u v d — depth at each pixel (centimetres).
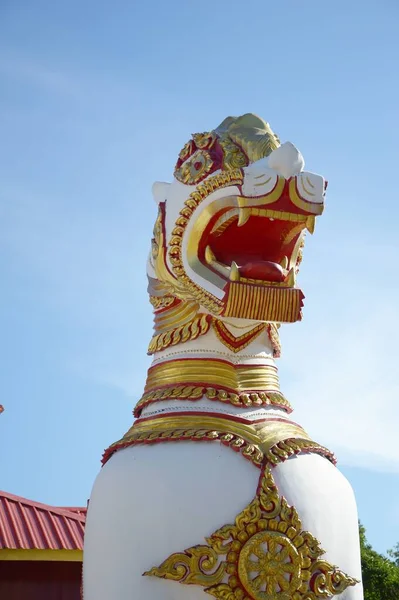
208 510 552
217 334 636
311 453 605
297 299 611
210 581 536
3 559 807
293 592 548
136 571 550
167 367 645
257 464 570
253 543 547
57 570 852
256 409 621
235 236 646
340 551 581
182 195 656
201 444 579
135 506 568
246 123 677
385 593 1950
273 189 602
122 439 625
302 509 569
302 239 671
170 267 655
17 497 888
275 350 668
